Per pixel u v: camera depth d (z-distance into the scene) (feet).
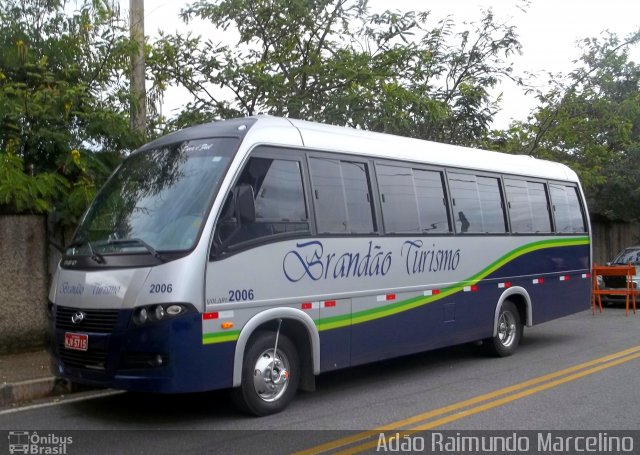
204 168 24.25
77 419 24.57
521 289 37.19
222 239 22.98
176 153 25.71
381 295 28.68
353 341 27.45
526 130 69.51
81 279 23.59
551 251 39.88
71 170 35.22
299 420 24.12
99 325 22.76
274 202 24.82
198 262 22.17
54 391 28.19
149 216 23.90
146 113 39.96
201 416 24.80
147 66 43.80
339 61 45.24
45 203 33.24
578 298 42.14
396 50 47.09
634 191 72.13
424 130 53.36
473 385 29.84
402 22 47.14
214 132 25.55
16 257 34.22
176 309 21.70
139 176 26.04
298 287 25.21
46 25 37.19
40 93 34.45
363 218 28.22
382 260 28.81
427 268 31.17
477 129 56.85
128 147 37.37
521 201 38.01
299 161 26.05
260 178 24.56
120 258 22.93
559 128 64.90
